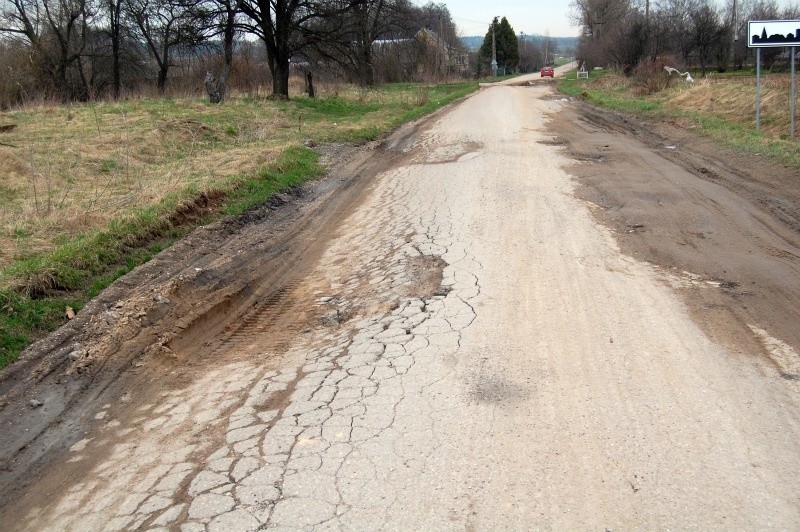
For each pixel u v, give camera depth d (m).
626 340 5.00
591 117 21.14
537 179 10.94
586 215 8.61
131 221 8.20
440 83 56.50
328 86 35.56
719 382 4.34
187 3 26.16
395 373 4.67
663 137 15.60
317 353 5.23
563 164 12.31
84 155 12.67
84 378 5.02
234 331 6.02
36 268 6.54
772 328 5.12
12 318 5.78
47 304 6.14
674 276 6.36
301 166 13.14
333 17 28.52
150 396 4.79
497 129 18.22
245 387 4.75
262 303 6.70
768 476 3.38
